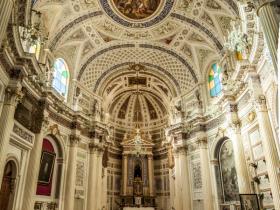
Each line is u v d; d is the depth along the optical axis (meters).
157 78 27.31
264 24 8.65
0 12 9.03
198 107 22.64
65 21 19.66
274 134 13.29
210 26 20.11
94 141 23.27
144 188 28.97
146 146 30.92
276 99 12.95
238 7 15.28
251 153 15.88
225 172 19.20
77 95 23.05
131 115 33.66
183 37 22.62
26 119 15.52
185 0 19.25
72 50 22.64
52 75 19.08
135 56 25.67
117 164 30.81
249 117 16.19
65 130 20.58
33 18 16.22
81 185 21.20
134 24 21.69
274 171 12.66
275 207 12.31
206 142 21.42
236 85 17.39
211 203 19.27
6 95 13.41
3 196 13.69
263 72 14.06
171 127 24.72
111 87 28.62
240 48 15.78
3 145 12.48
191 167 22.33
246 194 14.39
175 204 24.09
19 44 13.55
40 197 17.12
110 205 28.08
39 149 16.52
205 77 23.39
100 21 21.14
